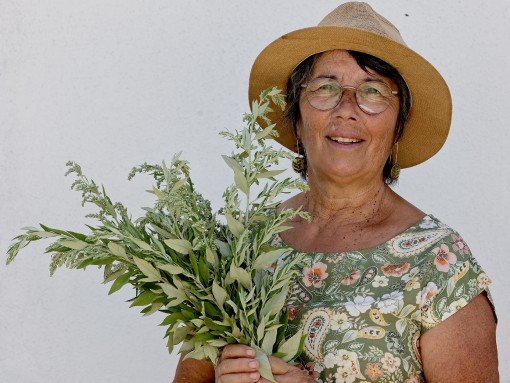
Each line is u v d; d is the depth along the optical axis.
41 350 3.89
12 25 3.89
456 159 3.71
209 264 2.43
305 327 2.48
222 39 3.85
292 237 2.70
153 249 2.37
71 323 3.89
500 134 3.67
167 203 2.36
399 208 2.63
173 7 3.85
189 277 2.41
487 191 3.69
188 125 3.88
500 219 3.67
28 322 3.89
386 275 2.46
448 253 2.45
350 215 2.64
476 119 3.69
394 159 2.74
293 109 2.76
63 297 3.89
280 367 2.34
